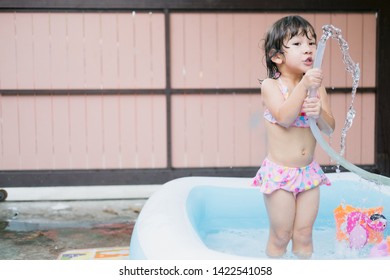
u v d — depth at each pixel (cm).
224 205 485
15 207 694
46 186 738
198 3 732
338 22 759
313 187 326
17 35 737
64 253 477
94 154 758
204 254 271
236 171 752
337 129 770
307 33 324
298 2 739
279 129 324
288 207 324
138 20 743
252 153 768
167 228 316
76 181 741
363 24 763
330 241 393
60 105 751
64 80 745
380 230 350
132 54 746
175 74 753
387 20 752
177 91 750
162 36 745
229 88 755
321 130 339
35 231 562
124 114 757
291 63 322
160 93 751
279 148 325
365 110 775
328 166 770
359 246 349
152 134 759
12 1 721
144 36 745
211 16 747
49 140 752
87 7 728
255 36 754
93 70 746
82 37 741
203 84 755
